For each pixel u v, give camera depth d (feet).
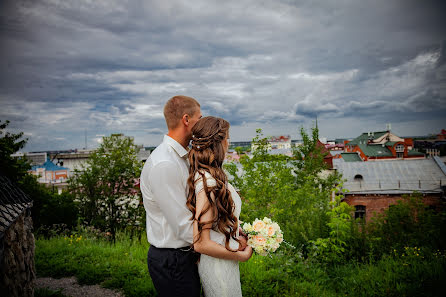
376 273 15.38
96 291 12.63
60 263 15.64
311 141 54.49
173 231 4.88
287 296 11.84
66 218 37.29
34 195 36.81
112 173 36.50
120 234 25.38
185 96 5.52
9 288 8.32
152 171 4.79
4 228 7.02
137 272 13.98
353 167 85.51
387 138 188.03
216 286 5.23
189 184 4.91
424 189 73.72
